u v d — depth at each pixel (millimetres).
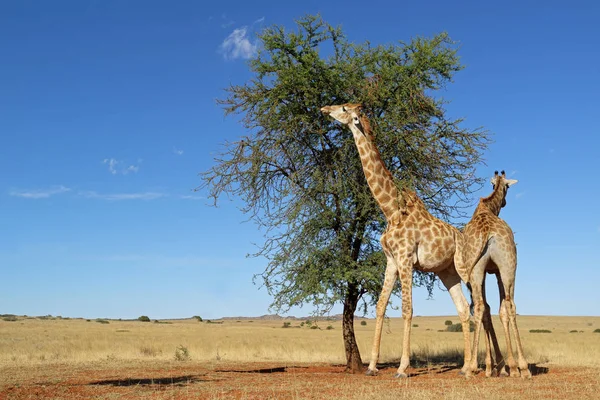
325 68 15906
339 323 86062
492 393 9289
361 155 13531
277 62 16484
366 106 16188
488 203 13414
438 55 16281
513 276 11953
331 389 10383
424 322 100625
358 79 16250
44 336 39344
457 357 20000
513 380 11523
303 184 16531
